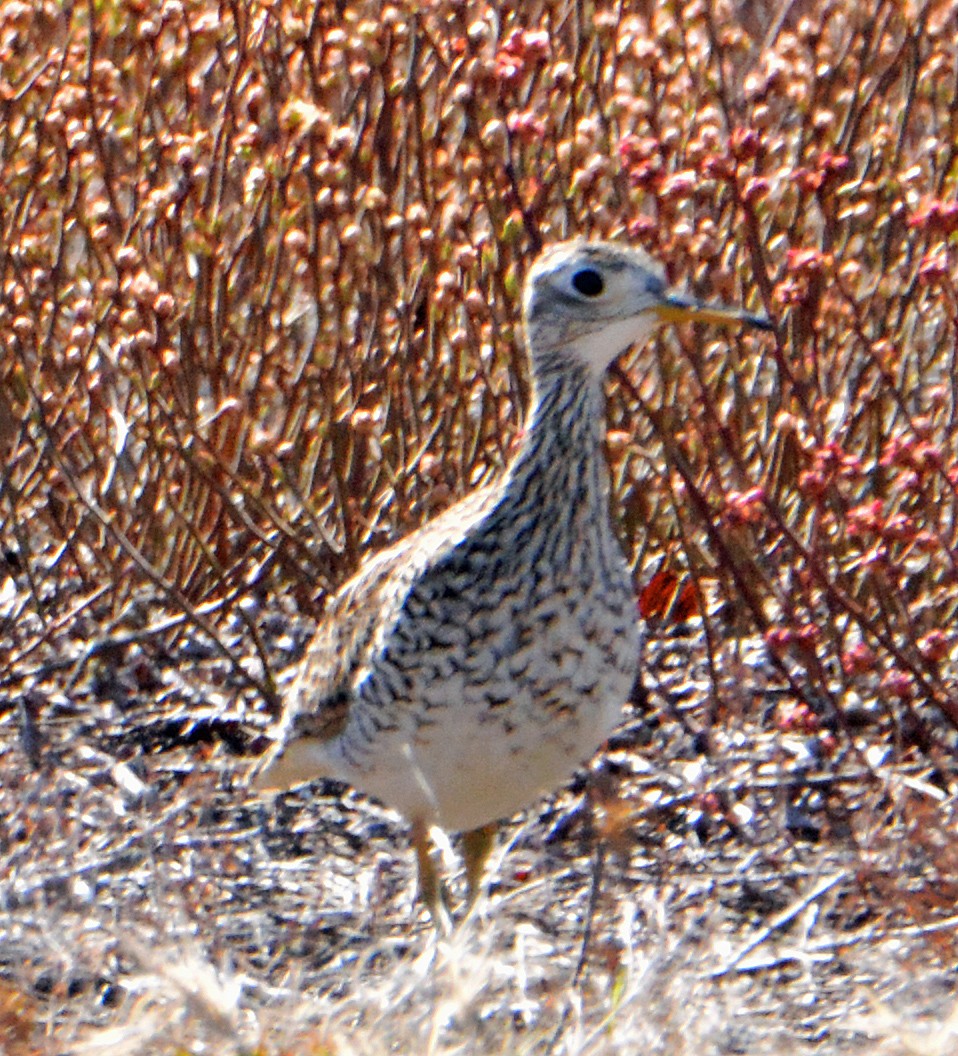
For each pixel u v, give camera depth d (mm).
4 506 14953
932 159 13594
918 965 10141
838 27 16422
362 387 13492
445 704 10000
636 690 13508
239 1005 9148
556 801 12672
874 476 13531
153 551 14461
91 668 14234
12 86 14609
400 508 13391
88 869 11195
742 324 10469
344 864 12008
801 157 13305
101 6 13945
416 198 14141
